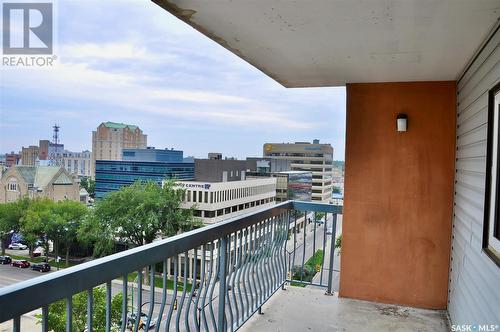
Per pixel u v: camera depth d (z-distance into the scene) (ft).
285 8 6.21
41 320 3.59
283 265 12.59
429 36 7.34
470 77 9.05
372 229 11.82
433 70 9.98
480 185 7.68
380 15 6.36
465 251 8.93
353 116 11.99
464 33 7.09
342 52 8.67
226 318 8.10
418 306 11.41
